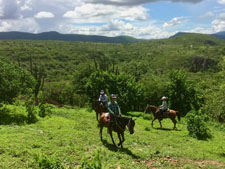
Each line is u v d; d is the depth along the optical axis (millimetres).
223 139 17797
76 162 8883
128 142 12906
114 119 11234
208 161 11156
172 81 38406
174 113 20234
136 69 104188
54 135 12633
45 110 21203
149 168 9219
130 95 34000
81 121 19359
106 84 33250
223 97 15086
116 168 8727
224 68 18734
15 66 19219
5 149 9352
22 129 13812
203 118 17734
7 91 17484
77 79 43844
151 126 21266
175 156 11195
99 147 11250
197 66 173375
